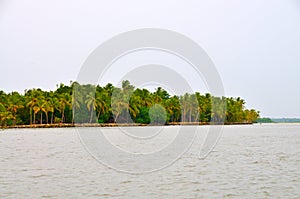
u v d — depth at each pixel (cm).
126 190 2281
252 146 5800
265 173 2922
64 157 4047
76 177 2719
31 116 12638
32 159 3869
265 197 2117
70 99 12569
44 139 7325
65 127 12800
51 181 2566
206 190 2292
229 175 2828
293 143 6531
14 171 3020
